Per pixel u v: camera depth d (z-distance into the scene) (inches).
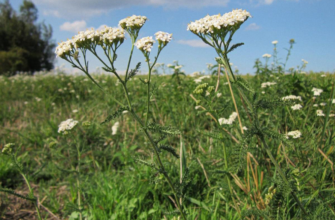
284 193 78.7
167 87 275.7
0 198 149.3
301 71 253.6
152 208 123.3
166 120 208.1
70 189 145.5
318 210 85.7
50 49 2010.3
